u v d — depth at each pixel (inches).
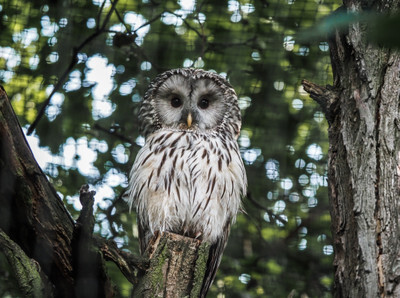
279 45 561.6
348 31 249.1
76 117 545.0
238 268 533.3
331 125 246.7
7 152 226.2
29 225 236.2
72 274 242.4
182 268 265.0
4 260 421.4
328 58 565.0
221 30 574.2
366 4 245.8
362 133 229.3
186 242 269.7
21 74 547.8
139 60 517.3
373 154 222.8
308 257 540.4
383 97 232.5
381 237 207.6
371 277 201.5
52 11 528.1
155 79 424.5
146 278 261.3
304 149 571.2
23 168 230.4
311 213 558.6
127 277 258.4
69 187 527.2
